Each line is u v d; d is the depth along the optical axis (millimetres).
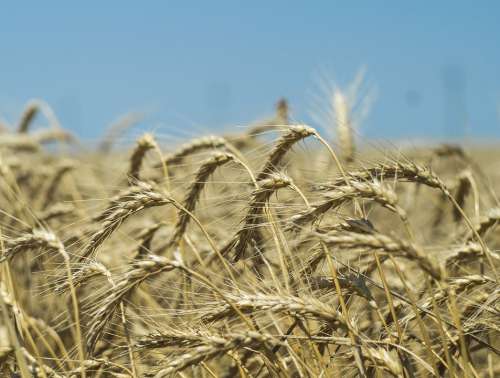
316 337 1348
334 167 1495
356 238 1280
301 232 1362
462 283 1380
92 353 1408
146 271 1376
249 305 1351
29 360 1431
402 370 1356
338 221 1370
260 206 1447
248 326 1377
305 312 1333
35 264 1675
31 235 1448
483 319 1387
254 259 1486
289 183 1433
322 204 1354
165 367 1314
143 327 1576
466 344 1398
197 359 1314
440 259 1383
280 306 1338
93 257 1464
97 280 1472
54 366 1574
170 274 1592
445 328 1426
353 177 1396
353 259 1525
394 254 1283
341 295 1371
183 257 1552
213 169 1528
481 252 1381
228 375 1484
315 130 1462
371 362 1366
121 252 1678
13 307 1457
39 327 1627
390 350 1420
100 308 1377
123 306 1466
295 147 1486
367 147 1420
